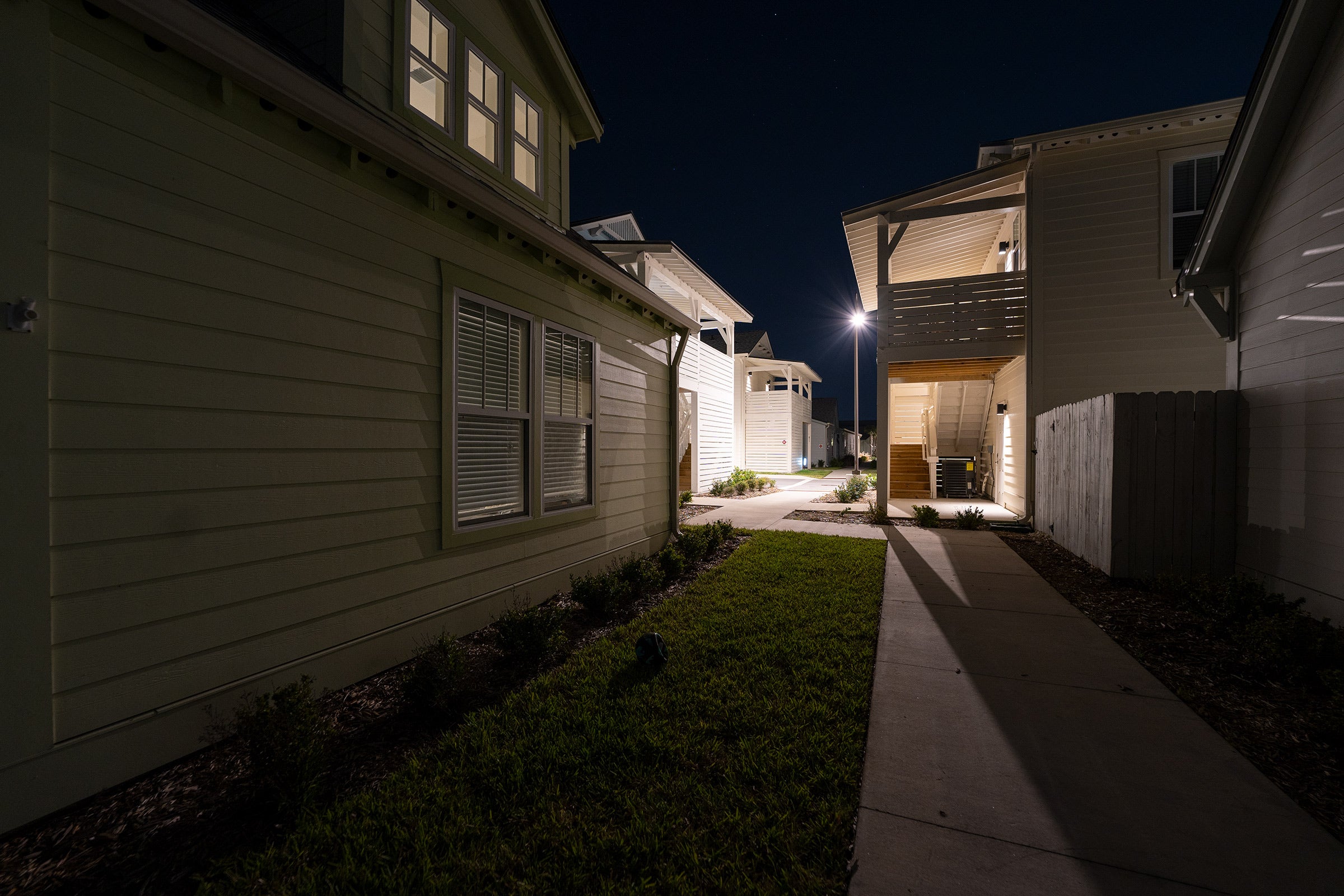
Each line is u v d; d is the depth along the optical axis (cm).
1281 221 469
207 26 248
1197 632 437
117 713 238
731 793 236
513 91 541
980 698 332
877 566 653
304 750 231
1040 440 902
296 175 307
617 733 283
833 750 271
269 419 294
